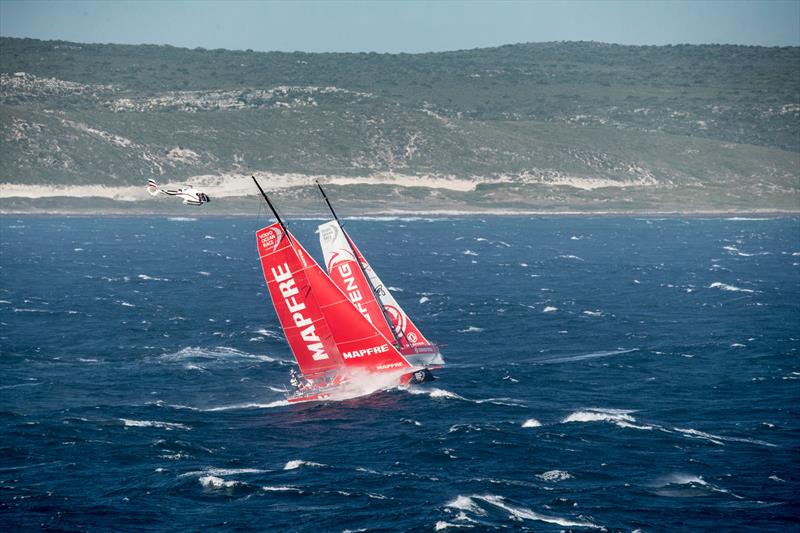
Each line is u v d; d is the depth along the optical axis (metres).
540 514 140.62
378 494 148.62
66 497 148.38
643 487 151.38
